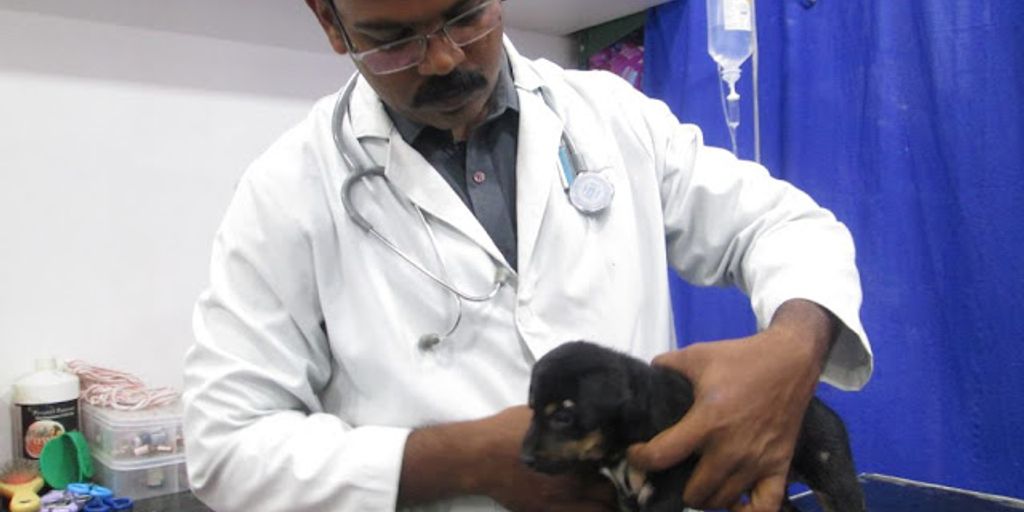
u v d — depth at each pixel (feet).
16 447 6.19
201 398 3.56
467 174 3.98
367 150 3.98
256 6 7.41
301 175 3.90
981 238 6.26
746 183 4.16
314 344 3.87
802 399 3.11
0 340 6.23
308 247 3.80
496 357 3.76
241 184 4.02
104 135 6.63
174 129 7.00
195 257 7.14
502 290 3.81
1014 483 6.27
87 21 6.51
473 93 3.48
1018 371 6.21
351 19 3.31
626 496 3.10
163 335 6.98
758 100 7.40
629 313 3.92
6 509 5.46
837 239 3.94
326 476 3.27
